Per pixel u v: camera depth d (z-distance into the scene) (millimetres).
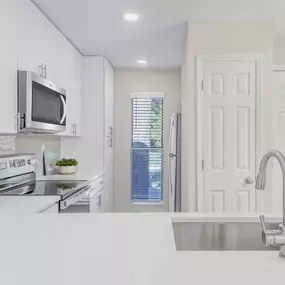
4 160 2744
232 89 3215
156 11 2955
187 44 3258
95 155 4453
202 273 830
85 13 2980
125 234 1209
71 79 3838
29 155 3217
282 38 3771
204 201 3217
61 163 3902
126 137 5402
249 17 3107
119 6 2830
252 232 1624
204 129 3229
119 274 823
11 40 2215
